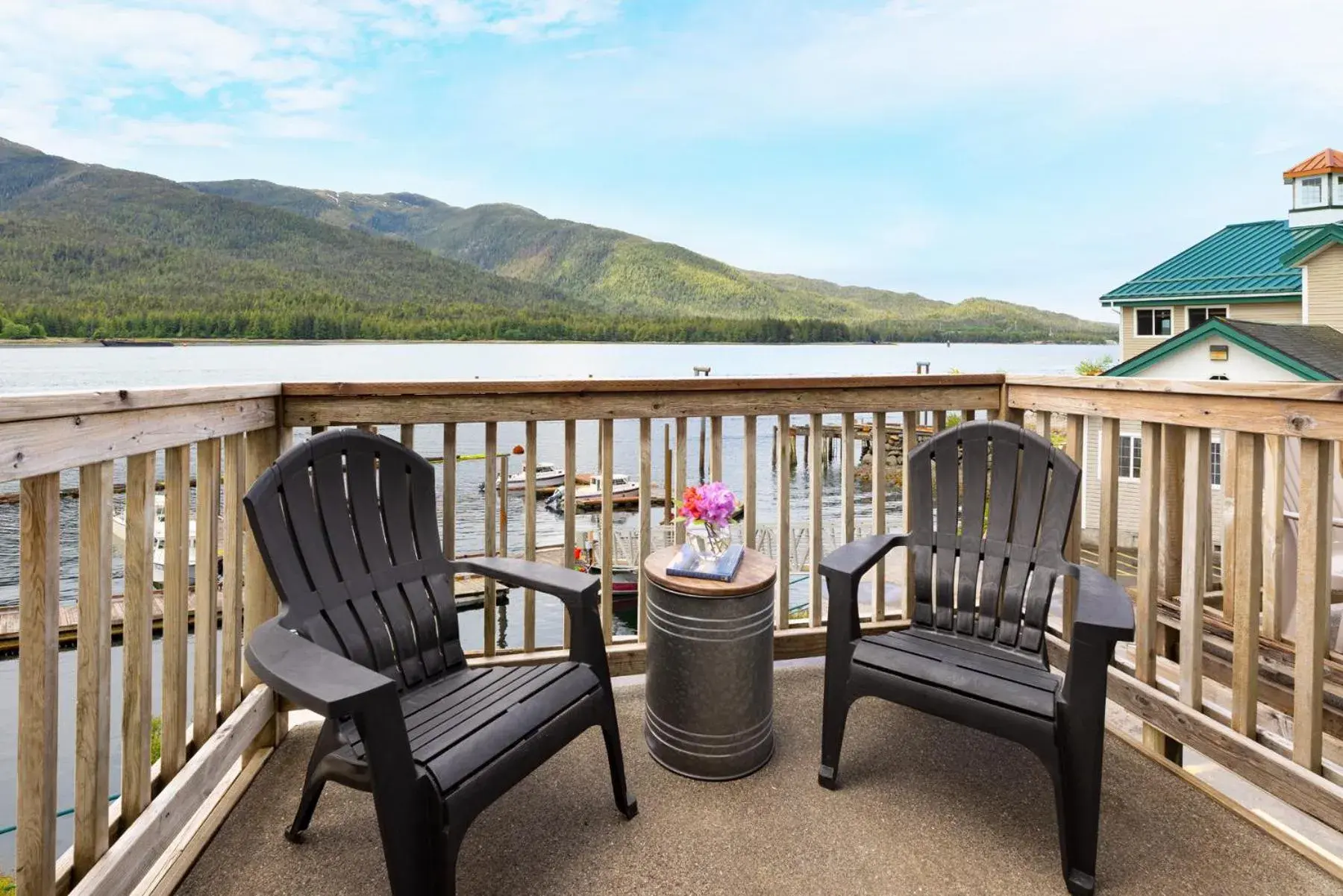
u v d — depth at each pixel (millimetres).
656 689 2139
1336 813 1697
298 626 1606
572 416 2568
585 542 14406
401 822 1330
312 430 2350
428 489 2035
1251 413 1898
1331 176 16141
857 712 2475
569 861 1721
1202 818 1898
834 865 1711
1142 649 2273
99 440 1368
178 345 70062
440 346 87438
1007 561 2127
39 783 1235
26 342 65688
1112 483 2430
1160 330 16469
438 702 1693
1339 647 2324
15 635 11398
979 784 2047
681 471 2672
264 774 2084
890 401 2859
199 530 1823
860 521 17281
